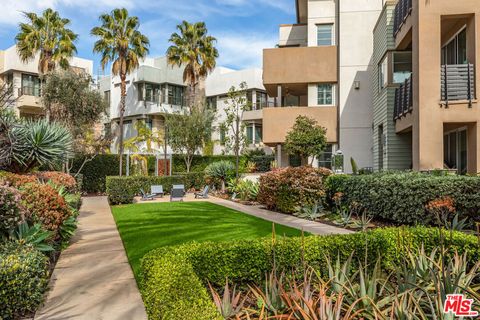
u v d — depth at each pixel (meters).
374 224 9.87
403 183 8.86
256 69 32.12
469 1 10.80
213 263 5.07
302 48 20.44
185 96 34.91
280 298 3.90
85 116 21.39
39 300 4.70
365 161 19.50
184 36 28.88
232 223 10.32
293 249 5.25
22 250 5.11
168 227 9.78
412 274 4.20
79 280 5.73
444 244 5.43
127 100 33.84
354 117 19.66
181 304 3.20
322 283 3.89
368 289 3.92
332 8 20.91
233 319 3.66
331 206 12.62
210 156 28.03
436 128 10.84
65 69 22.73
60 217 7.23
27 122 11.83
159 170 26.48
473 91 10.82
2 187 5.64
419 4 11.06
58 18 24.25
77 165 22.31
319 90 20.53
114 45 24.58
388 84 15.10
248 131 30.39
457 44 12.98
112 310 4.58
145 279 4.56
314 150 18.12
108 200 16.86
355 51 19.73
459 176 8.66
